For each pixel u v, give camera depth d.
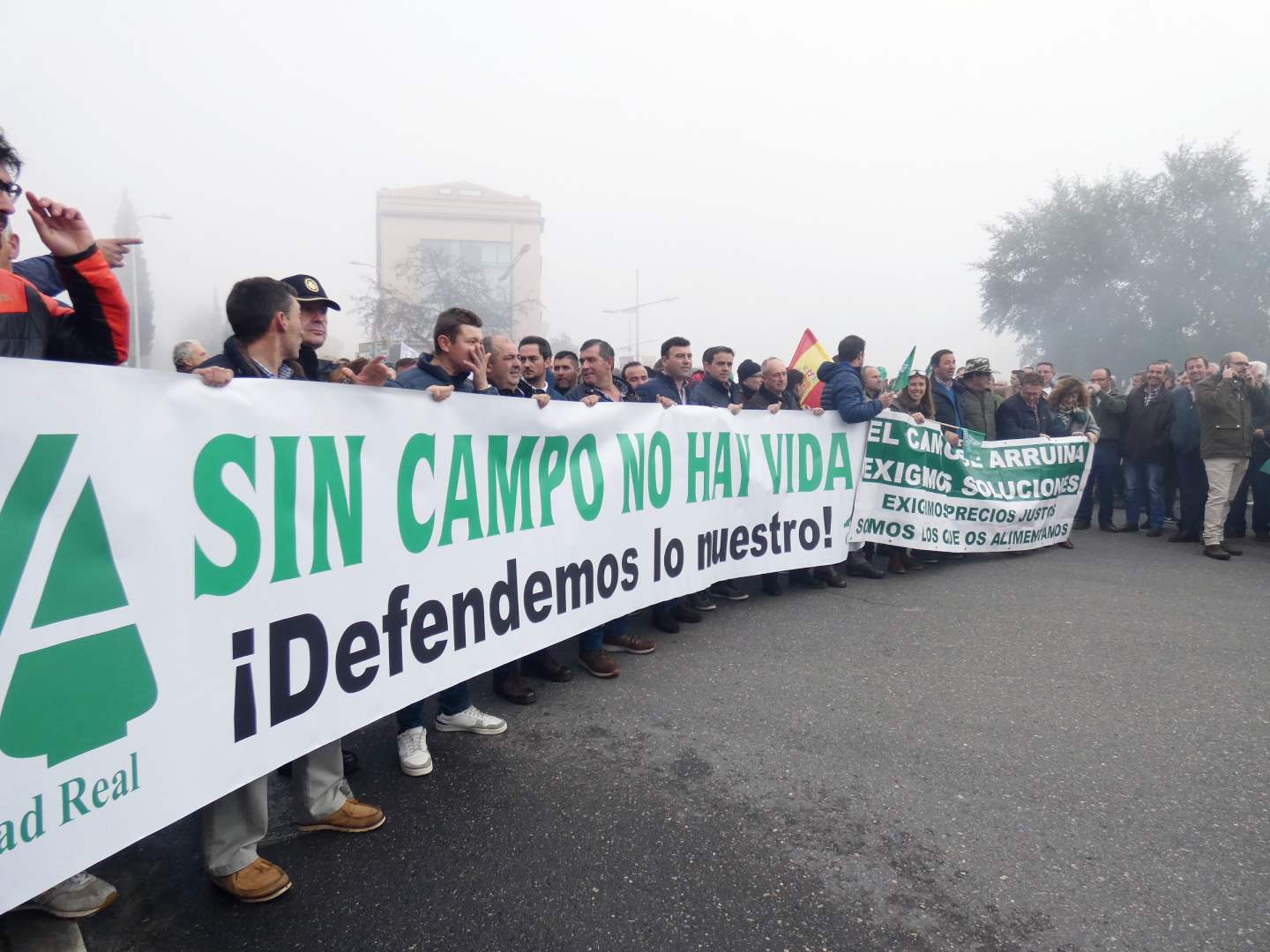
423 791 2.82
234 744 2.13
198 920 2.12
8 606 1.62
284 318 2.43
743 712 3.47
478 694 3.73
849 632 4.59
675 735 3.25
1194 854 2.44
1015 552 7.04
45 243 2.00
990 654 4.20
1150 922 2.12
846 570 6.16
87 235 2.03
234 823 2.19
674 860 2.39
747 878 2.31
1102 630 4.62
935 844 2.48
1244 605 5.19
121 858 2.42
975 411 6.73
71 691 1.74
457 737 3.26
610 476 3.87
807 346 8.09
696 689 3.74
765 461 4.96
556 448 3.52
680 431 4.34
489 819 2.63
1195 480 7.54
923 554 6.90
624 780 2.89
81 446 1.76
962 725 3.34
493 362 3.52
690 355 5.05
